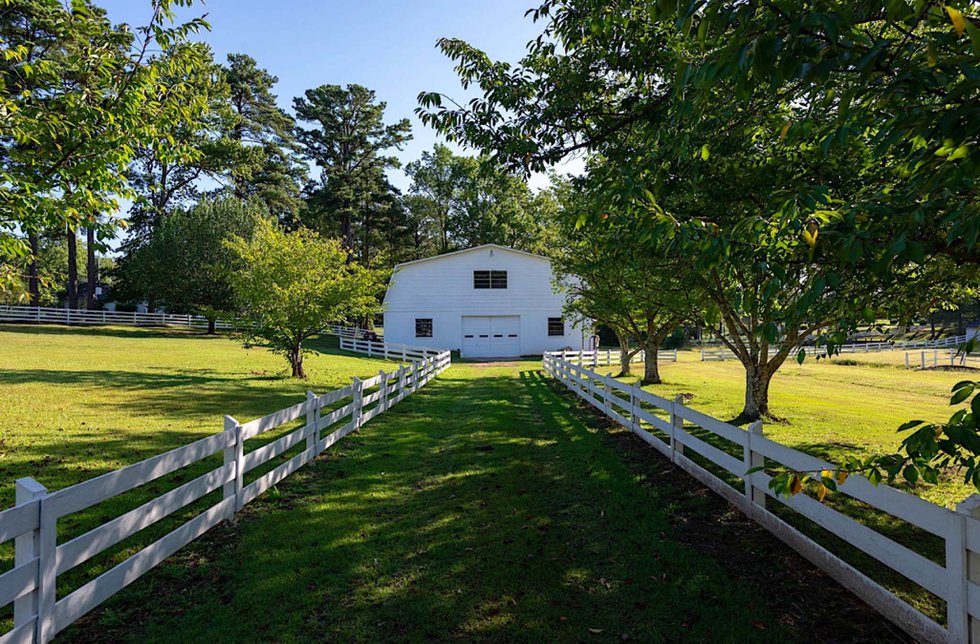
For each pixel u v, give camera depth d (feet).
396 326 103.04
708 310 10.83
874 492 11.07
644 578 13.05
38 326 104.47
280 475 20.31
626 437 28.35
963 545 8.87
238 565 13.74
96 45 18.26
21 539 9.54
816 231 7.39
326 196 141.18
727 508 17.42
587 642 10.58
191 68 19.58
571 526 16.37
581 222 12.11
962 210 7.01
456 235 176.24
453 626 11.14
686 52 14.69
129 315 122.01
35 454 21.54
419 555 14.42
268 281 52.80
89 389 39.73
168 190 130.52
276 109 141.08
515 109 18.16
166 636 10.66
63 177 18.10
